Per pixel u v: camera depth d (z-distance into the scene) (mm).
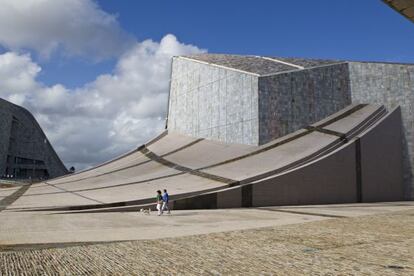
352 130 30297
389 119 32000
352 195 28062
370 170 29609
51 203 20453
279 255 7672
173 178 27359
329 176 26938
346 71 37625
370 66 36188
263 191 23812
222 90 39250
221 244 9008
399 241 9406
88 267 6578
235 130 36688
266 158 28938
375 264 6816
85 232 11602
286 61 44125
